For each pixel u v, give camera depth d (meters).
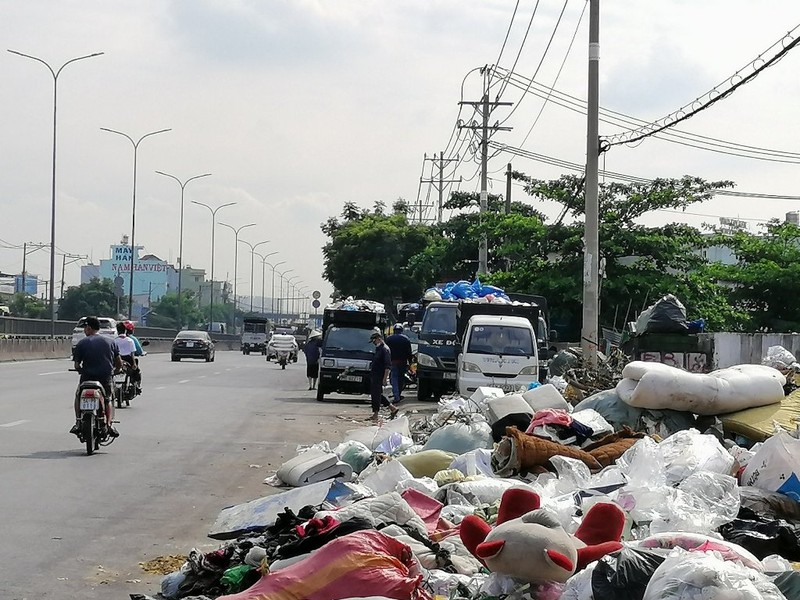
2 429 17.48
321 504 9.16
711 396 13.37
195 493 12.09
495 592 5.65
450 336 30.06
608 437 12.02
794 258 41.72
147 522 10.25
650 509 7.70
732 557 5.88
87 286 102.44
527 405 14.16
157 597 7.39
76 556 8.69
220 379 37.09
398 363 29.25
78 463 14.02
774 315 39.81
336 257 74.00
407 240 73.00
